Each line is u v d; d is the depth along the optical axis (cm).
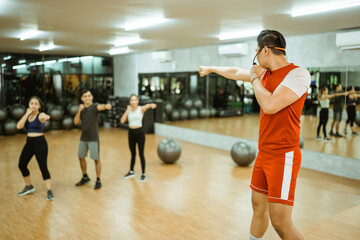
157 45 802
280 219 142
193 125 879
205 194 462
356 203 427
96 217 379
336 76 560
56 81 1082
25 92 1024
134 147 534
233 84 747
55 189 483
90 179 531
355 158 540
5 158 688
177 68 911
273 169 142
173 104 942
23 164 441
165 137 962
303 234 287
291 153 139
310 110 604
